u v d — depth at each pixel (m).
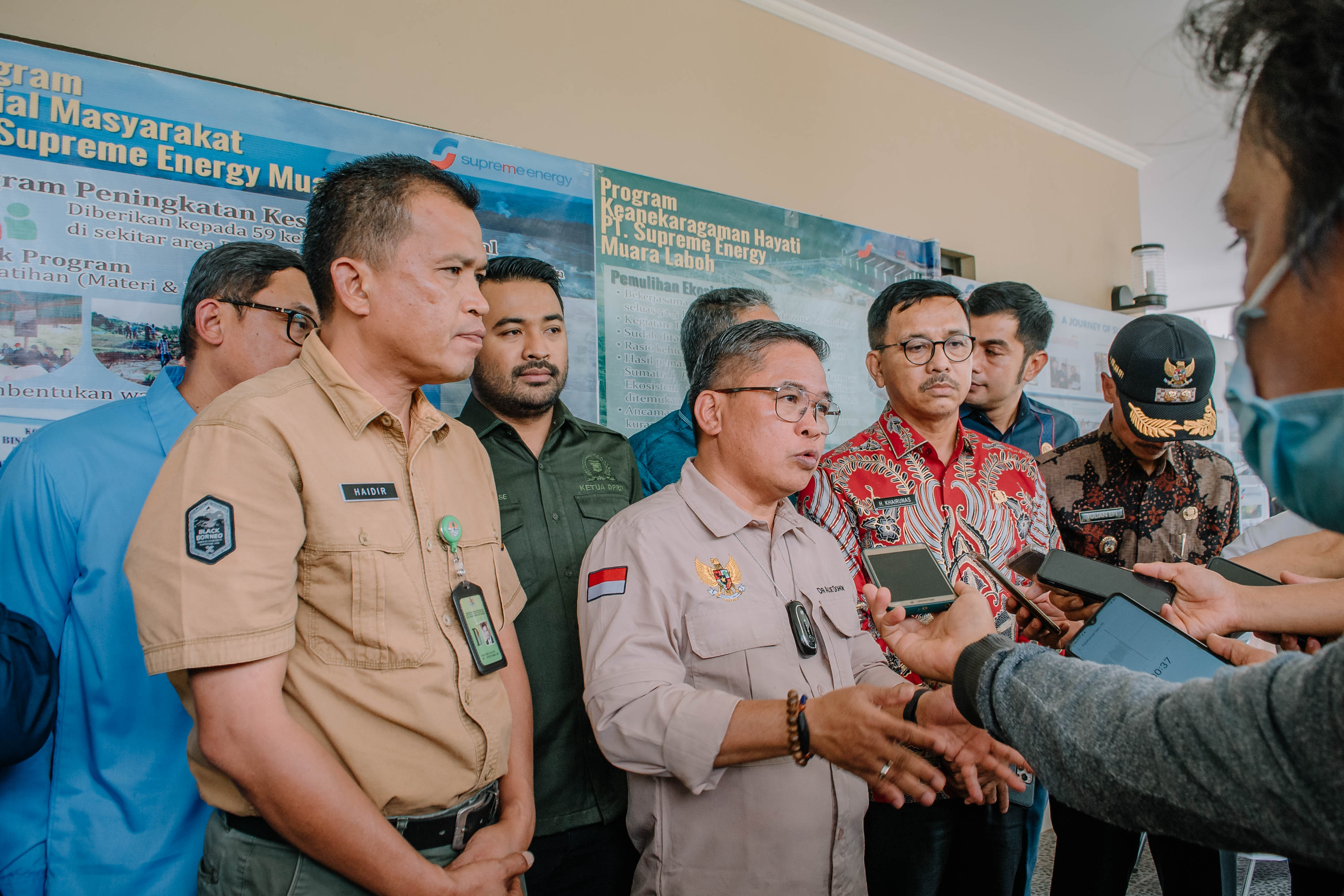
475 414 1.61
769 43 2.51
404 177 0.97
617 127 2.12
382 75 1.73
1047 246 3.50
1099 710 0.56
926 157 2.99
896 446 1.68
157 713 1.21
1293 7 0.43
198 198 1.45
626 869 1.47
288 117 1.55
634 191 2.07
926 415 1.68
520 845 1.01
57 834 1.13
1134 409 1.74
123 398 1.36
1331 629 1.17
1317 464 0.43
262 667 0.82
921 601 1.14
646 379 2.06
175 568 0.80
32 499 1.16
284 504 0.86
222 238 1.47
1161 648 0.94
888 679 1.31
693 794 1.12
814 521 1.61
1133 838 1.57
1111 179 3.88
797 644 1.21
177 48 1.49
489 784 1.02
